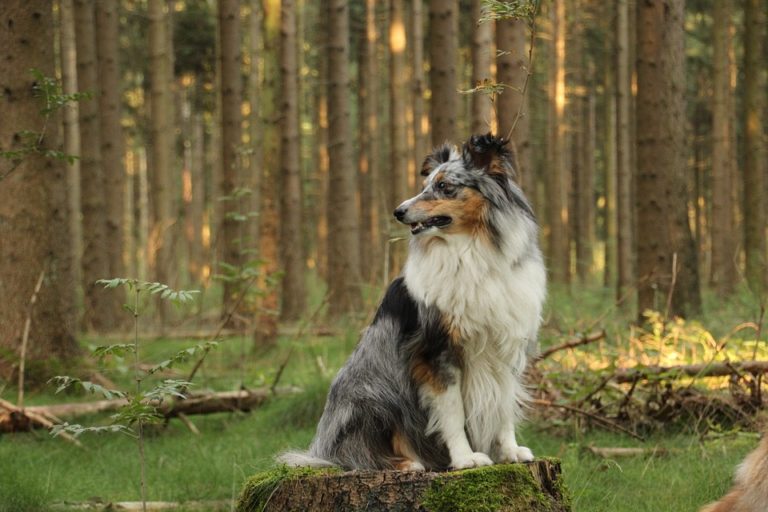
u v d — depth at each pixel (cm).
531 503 516
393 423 562
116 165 1892
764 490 493
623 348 1120
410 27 2455
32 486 747
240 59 1811
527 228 577
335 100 1912
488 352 558
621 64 2305
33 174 1136
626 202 2291
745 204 2095
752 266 1880
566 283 2523
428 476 515
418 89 2309
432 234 553
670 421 891
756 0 2064
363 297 1681
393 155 2148
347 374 581
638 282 1283
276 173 1488
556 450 831
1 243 1139
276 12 1504
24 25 1105
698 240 3516
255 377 1210
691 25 3275
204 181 3812
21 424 926
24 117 1111
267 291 1305
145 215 3919
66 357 1155
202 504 726
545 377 920
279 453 686
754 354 948
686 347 1129
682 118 1355
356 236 1925
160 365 559
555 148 2658
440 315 547
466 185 557
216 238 1495
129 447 922
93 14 2000
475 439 572
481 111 1241
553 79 2644
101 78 1873
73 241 2266
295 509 521
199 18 2948
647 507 688
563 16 2614
